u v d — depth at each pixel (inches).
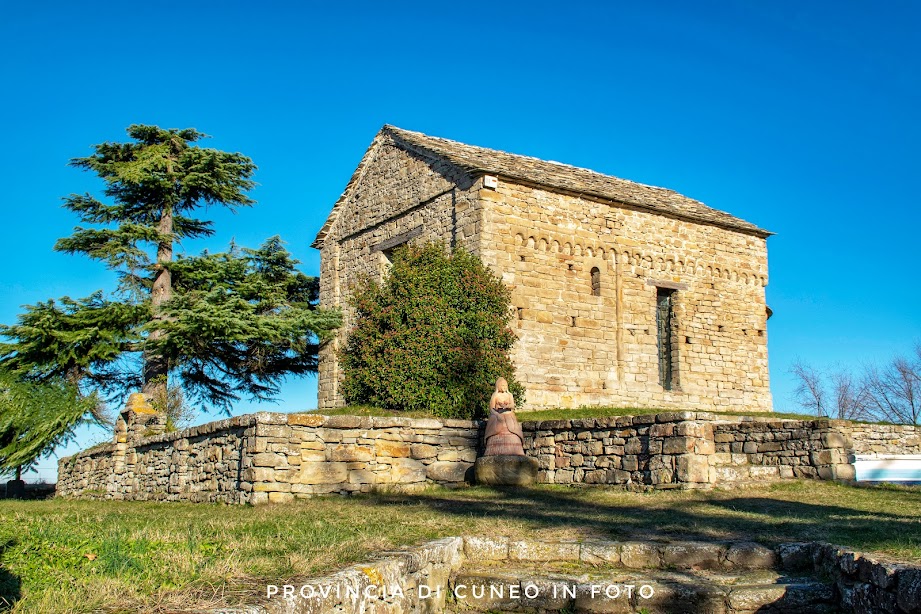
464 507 552.1
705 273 1162.6
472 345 880.9
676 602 344.8
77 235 1229.7
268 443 625.9
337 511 526.9
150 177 1261.1
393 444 700.7
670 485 619.8
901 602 286.0
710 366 1143.0
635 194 1159.6
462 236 1002.7
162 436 811.4
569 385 1005.8
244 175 1364.4
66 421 1186.6
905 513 498.0
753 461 697.6
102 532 385.1
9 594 253.3
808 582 348.8
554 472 731.4
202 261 1272.1
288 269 1413.6
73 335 1165.7
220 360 1333.7
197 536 381.1
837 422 655.1
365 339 946.1
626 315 1071.0
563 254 1032.2
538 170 1101.7
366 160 1229.1
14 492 1222.9
